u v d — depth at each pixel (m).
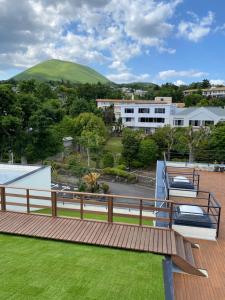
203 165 14.90
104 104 56.59
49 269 5.05
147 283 4.68
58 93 62.62
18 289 4.36
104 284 4.60
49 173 12.79
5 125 20.83
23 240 6.45
